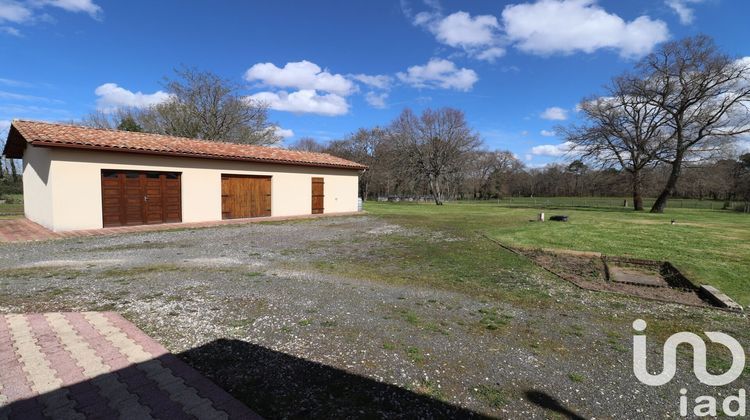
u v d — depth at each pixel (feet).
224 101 111.65
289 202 62.08
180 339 12.71
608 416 9.05
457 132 122.62
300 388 9.82
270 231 42.65
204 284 19.53
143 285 19.21
